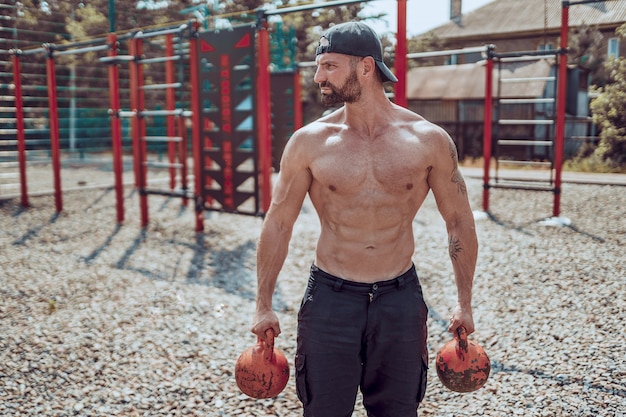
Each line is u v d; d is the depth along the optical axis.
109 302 4.81
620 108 13.80
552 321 4.15
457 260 2.07
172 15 17.05
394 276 2.03
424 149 1.94
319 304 2.02
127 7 16.62
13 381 3.39
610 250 6.15
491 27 26.84
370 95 1.95
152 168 16.03
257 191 7.11
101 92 19.86
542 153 20.06
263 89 7.10
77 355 3.74
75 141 19.84
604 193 10.38
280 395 3.27
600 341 3.74
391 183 1.93
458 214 2.07
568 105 19.88
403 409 2.07
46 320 4.38
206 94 7.39
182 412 3.07
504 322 4.21
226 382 3.40
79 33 16.42
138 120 8.04
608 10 21.88
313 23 20.20
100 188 11.99
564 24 7.78
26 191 9.86
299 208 2.08
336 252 2.02
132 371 3.53
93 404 3.15
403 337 2.01
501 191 11.02
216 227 7.98
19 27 15.01
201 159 7.52
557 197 8.05
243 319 4.44
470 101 21.53
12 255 6.52
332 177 1.95
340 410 2.04
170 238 7.37
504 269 5.55
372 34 1.94
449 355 2.08
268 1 19.42
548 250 6.23
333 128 2.00
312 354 2.02
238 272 5.84
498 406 3.05
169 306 4.70
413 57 9.13
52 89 9.12
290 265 6.02
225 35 7.11
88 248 6.89
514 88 20.38
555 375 3.32
